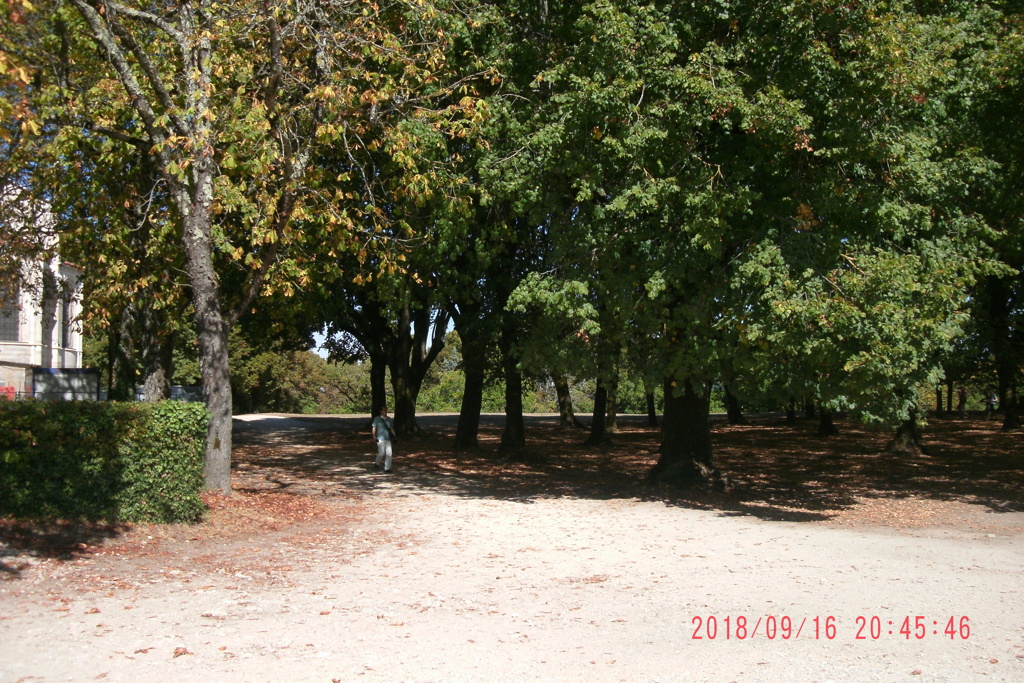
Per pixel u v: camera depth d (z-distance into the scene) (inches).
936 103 489.1
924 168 456.4
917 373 465.7
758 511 515.5
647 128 459.2
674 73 458.3
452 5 546.0
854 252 456.4
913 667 220.2
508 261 693.3
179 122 438.6
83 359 1777.8
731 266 473.4
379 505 524.1
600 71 475.5
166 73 505.0
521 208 506.9
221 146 483.5
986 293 714.2
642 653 230.4
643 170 474.0
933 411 1840.6
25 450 364.8
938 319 433.7
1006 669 218.8
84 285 568.4
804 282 433.1
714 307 478.9
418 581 318.0
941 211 505.0
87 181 536.7
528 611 275.1
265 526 423.5
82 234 524.4
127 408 385.7
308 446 983.6
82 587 284.8
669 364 489.7
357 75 492.1
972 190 543.8
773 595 301.6
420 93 557.3
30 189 534.3
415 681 203.2
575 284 473.4
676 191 454.3
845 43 446.6
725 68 485.4
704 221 440.5
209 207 464.4
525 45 554.3
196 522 409.4
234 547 369.4
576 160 481.7
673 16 513.0
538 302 498.6
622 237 487.2
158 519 391.2
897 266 411.5
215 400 477.7
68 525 365.4
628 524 463.2
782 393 473.4
